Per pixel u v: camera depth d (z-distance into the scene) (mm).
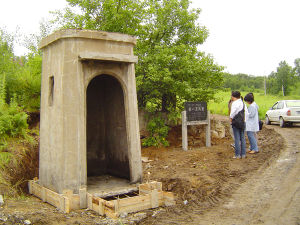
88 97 8906
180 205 6438
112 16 11266
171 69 11836
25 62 12820
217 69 11977
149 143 11234
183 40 12492
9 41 11586
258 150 10031
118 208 5871
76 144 6531
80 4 11391
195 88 11594
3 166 7867
